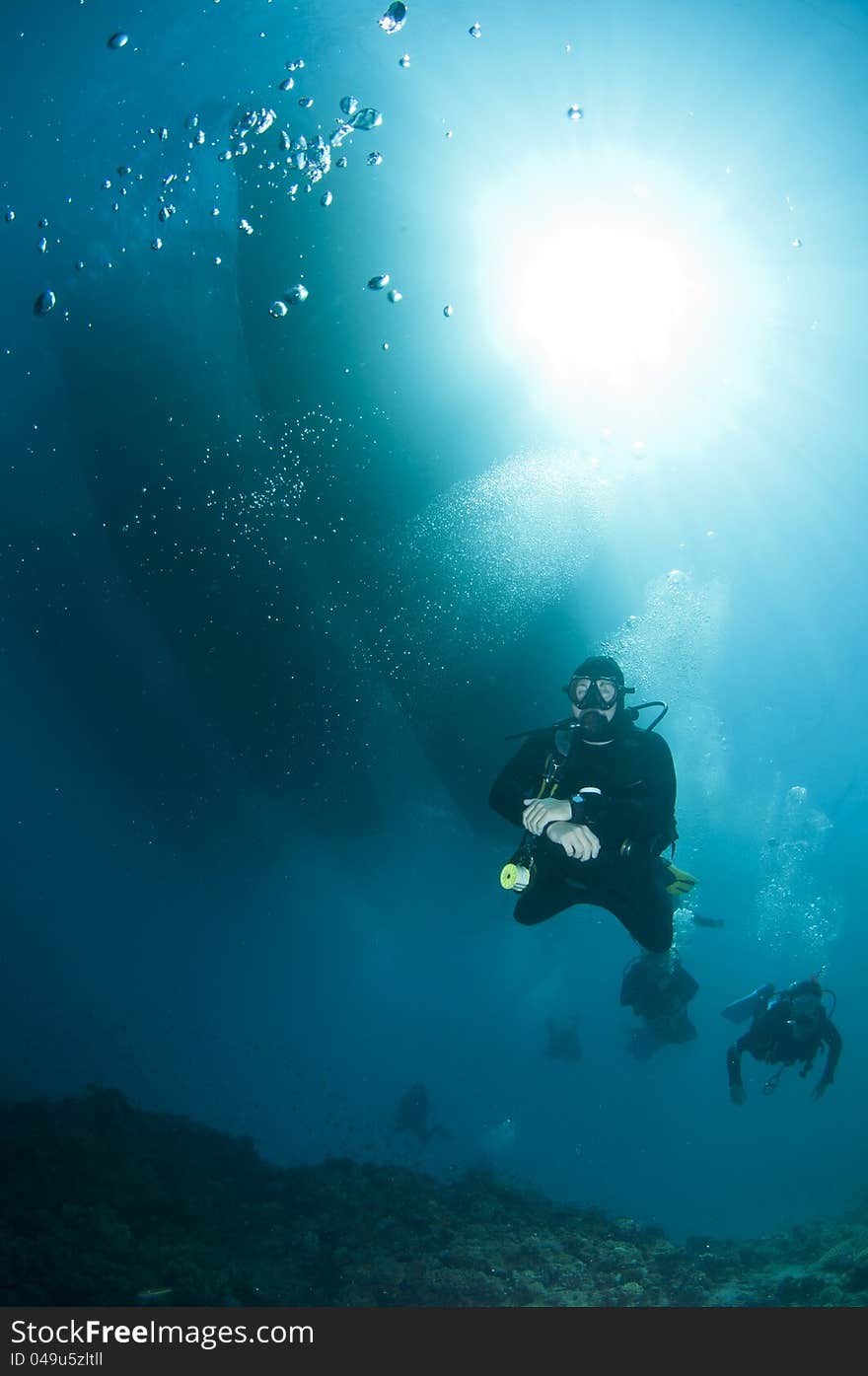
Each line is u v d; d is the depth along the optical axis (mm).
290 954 13344
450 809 12461
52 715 14250
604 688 2980
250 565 12133
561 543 12641
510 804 3016
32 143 12039
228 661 12617
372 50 13039
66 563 12906
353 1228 5145
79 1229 4398
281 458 12117
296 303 12281
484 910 13172
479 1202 5816
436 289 13242
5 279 11945
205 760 13570
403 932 13320
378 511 12234
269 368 12180
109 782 14461
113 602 12930
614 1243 5273
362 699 12188
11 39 11656
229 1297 3922
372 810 12781
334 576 12016
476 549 12258
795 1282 4457
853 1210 6520
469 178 13859
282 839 13680
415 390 12836
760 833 16453
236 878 14102
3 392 12242
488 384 13328
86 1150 5555
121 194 12062
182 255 12055
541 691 11945
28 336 12016
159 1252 4301
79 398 12055
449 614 11945
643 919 3002
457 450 12820
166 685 13258
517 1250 4977
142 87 12203
